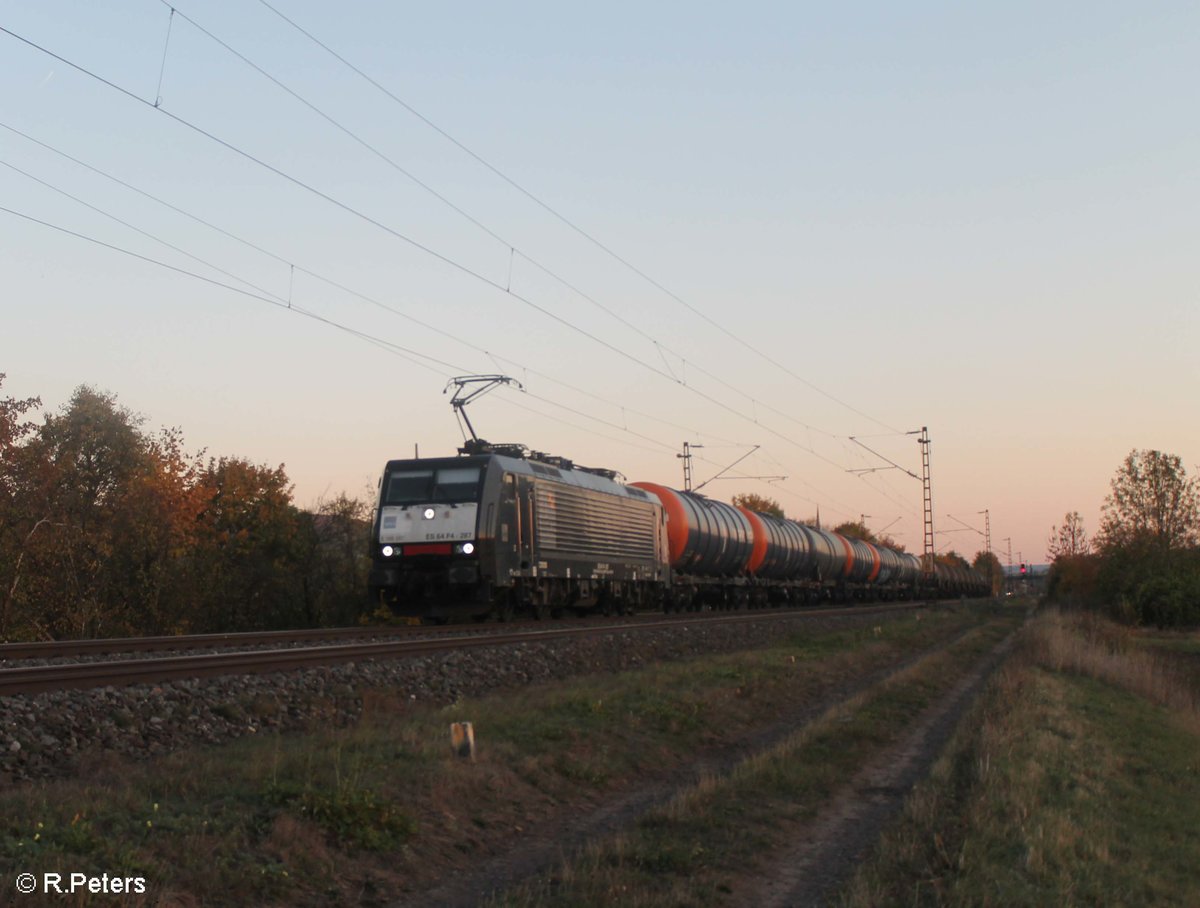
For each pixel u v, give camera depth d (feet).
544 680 66.23
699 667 74.38
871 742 53.78
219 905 24.16
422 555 93.50
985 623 181.37
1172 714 80.48
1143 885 32.07
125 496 119.85
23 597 103.50
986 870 29.60
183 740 40.50
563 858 30.66
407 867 29.14
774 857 32.65
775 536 178.19
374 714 47.21
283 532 148.56
